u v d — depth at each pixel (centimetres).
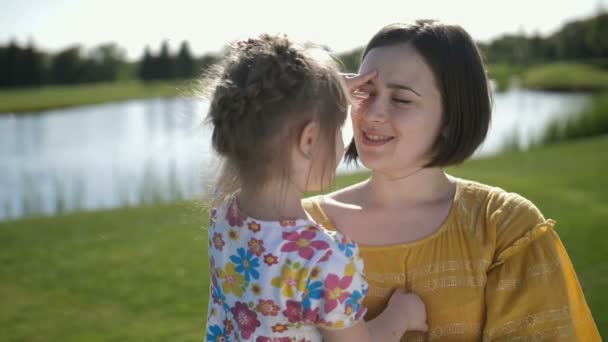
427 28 170
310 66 155
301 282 149
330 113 155
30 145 2781
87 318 551
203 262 705
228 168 159
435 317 171
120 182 1631
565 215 839
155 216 946
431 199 183
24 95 5531
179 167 1850
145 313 558
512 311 168
